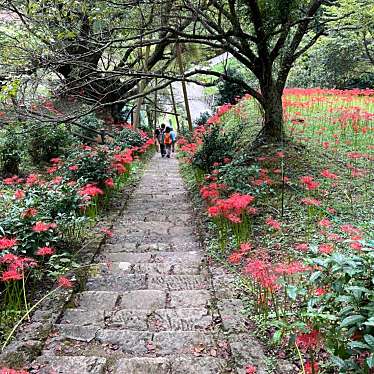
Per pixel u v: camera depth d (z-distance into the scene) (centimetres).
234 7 700
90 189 538
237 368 266
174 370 272
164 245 537
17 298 346
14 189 729
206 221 620
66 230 509
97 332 319
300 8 715
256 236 509
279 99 794
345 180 676
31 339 304
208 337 312
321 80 1695
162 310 355
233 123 1201
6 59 616
